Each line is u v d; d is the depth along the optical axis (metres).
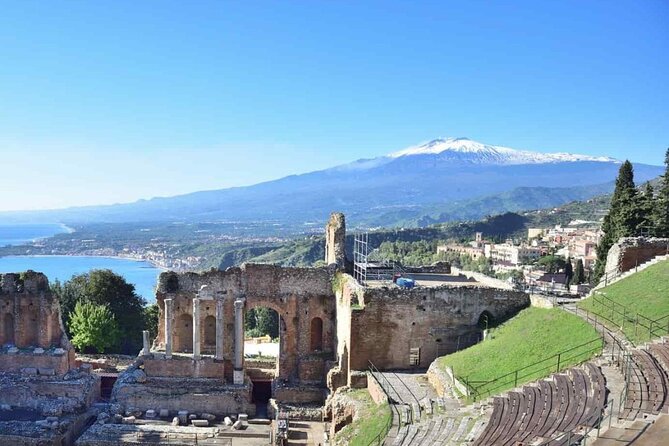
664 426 29.06
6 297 70.06
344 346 65.94
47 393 65.75
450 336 64.19
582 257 161.25
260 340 111.00
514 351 52.84
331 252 77.31
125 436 57.75
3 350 68.62
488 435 36.66
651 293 53.66
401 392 54.91
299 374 71.06
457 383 52.25
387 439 43.22
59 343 70.75
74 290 102.00
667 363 38.12
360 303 64.12
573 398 37.06
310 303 73.25
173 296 72.62
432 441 40.03
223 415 65.25
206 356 68.75
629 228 81.12
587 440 29.67
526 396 41.00
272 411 65.56
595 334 47.75
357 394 58.75
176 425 61.81
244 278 72.69
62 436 57.75
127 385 65.75
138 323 100.12
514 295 64.69
